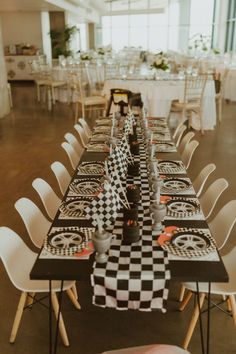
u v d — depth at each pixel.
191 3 17.02
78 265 1.58
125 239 1.72
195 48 14.64
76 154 3.63
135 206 1.97
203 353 1.87
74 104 9.37
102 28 19.61
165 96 6.71
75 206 2.14
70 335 2.11
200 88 6.52
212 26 16.39
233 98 9.40
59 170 2.96
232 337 2.08
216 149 5.59
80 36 18.14
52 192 2.66
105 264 1.57
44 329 2.16
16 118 7.98
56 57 13.53
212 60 11.41
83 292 2.46
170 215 2.01
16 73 13.38
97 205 1.87
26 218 2.15
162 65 7.49
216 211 3.59
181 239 1.76
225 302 2.32
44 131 6.81
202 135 6.40
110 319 2.23
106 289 1.54
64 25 13.39
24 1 9.52
